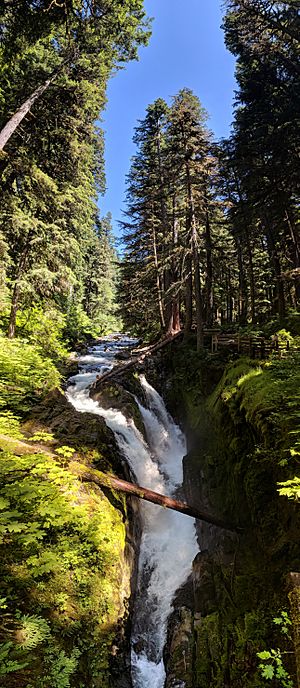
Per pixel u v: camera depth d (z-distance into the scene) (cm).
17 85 1263
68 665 384
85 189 1712
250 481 645
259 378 824
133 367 1884
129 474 1048
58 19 1098
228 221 2031
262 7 1445
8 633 377
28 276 1411
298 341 1014
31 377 1082
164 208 2414
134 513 938
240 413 799
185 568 884
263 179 1728
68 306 2770
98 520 662
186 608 732
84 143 1498
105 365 1977
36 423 975
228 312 3484
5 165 1230
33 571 455
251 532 651
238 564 605
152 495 780
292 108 1455
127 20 1171
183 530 1009
